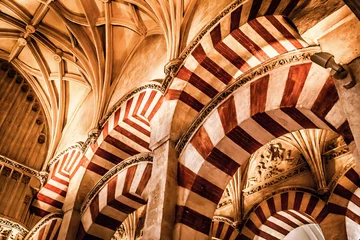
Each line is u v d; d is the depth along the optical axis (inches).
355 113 138.3
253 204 402.0
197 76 257.3
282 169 400.2
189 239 213.3
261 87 225.5
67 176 376.2
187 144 242.8
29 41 407.8
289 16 176.6
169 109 258.5
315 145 370.9
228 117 233.8
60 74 415.5
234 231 402.0
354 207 330.0
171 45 279.6
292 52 214.1
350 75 142.9
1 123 402.0
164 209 214.8
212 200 230.8
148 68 327.0
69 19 373.4
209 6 273.7
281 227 391.2
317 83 196.9
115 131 327.9
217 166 232.7
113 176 312.5
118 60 375.6
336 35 155.8
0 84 417.1
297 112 205.3
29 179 394.3
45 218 346.3
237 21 233.1
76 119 409.4
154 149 252.4
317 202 352.2
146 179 286.2
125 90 341.4
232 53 245.6
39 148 418.6
